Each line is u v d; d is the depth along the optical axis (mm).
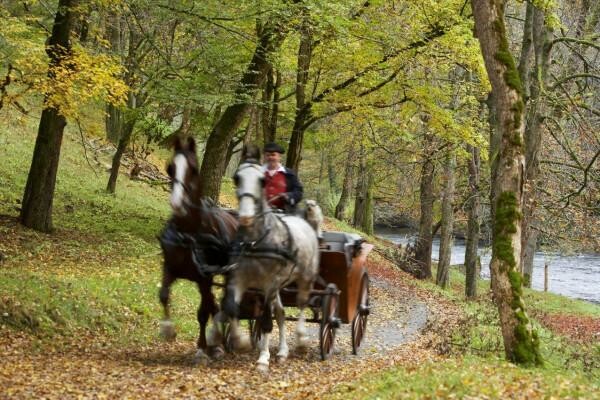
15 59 17297
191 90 21562
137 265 20125
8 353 10703
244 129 36125
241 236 10891
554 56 30031
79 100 18984
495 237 12867
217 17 20031
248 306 11773
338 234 13750
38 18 19297
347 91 26281
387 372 10570
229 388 9703
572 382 9539
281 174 12570
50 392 8680
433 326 18703
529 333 12531
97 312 13867
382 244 49906
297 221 12148
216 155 24656
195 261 10852
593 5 27938
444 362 11398
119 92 18203
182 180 10719
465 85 28453
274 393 9664
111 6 21281
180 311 16391
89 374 9898
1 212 23422
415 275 40719
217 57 21375
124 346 12852
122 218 27359
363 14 24406
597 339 22859
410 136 26984
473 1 12961
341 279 13188
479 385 8680
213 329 11914
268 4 19797
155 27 22156
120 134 38750
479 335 16828
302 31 22109
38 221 22219
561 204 31609
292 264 11383
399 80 25719
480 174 38594
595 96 28547
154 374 10164
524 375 9891
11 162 29453
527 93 23266
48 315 12711
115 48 28188
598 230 33219
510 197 12812
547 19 22109
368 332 18516
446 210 36906
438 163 36656
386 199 56500
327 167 61156
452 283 44531
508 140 12789
